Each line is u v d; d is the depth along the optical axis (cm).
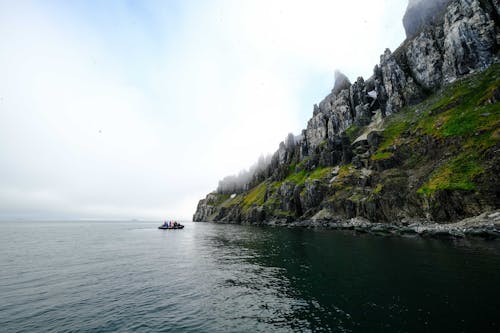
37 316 1962
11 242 7400
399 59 14350
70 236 9700
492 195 5169
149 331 1681
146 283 2827
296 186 13625
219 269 3447
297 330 1619
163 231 12719
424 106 11062
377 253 3894
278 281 2756
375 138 11031
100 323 1823
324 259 3725
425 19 15638
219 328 1698
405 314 1731
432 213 6072
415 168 7969
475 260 3012
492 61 9594
